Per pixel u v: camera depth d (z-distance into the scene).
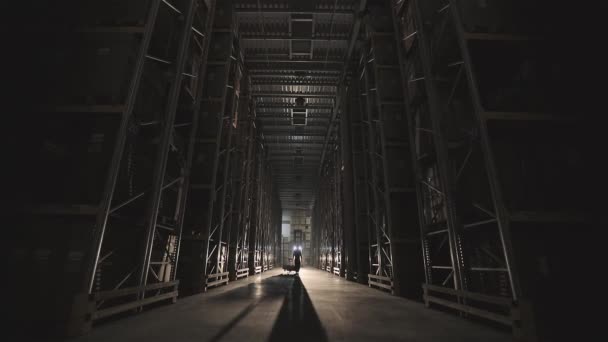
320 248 39.44
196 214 11.41
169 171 9.16
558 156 5.80
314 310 6.93
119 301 6.30
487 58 6.78
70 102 5.88
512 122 5.80
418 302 8.52
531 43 6.21
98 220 5.21
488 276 6.43
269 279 17.02
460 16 6.38
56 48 6.18
